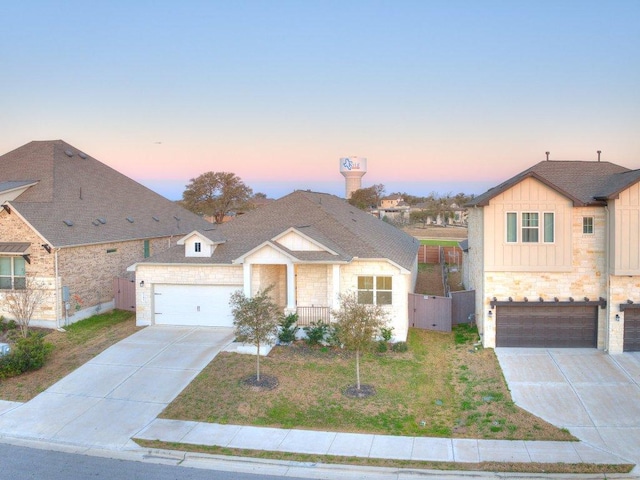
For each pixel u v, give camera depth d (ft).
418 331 78.95
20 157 101.30
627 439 43.80
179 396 53.62
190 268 78.74
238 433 45.93
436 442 43.96
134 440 44.80
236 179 234.99
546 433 45.01
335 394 54.13
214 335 73.82
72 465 40.52
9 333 74.08
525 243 68.64
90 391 55.16
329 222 83.25
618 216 65.21
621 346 67.05
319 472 39.45
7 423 48.24
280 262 71.36
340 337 55.67
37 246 77.66
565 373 59.77
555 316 69.72
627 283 66.74
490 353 67.46
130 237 96.22
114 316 86.89
